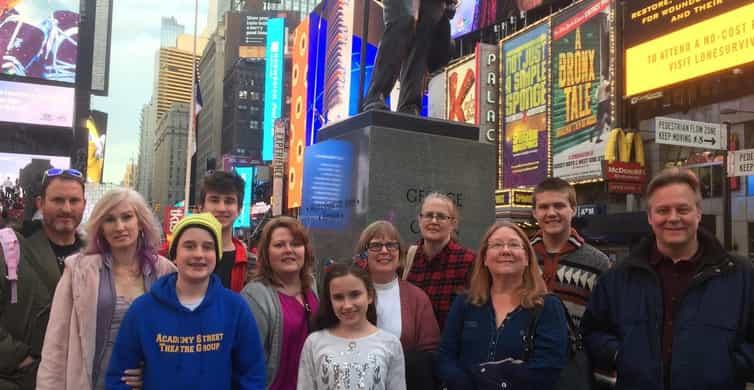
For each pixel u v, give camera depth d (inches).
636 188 971.9
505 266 136.6
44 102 1606.8
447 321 144.4
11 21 1578.5
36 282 140.7
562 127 1145.4
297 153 2353.6
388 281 155.5
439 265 173.8
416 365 142.6
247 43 4940.9
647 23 944.3
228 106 4837.6
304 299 151.3
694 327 119.3
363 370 127.7
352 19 1904.5
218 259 123.2
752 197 822.5
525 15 1465.3
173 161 5984.3
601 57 1054.4
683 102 937.5
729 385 115.2
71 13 1646.2
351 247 244.2
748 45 783.1
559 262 166.1
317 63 2188.7
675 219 123.8
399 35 268.1
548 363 128.2
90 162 3011.8
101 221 132.4
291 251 147.3
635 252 134.5
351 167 252.1
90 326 126.4
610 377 140.7
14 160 1562.5
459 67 1473.9
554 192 165.8
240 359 122.1
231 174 178.1
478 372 129.1
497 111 1374.3
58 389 124.3
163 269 140.2
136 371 115.9
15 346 133.3
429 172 250.2
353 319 132.6
